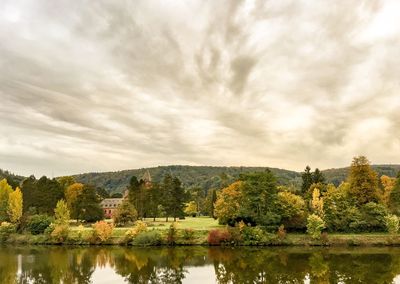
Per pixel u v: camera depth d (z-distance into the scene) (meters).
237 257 58.22
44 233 83.81
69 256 60.66
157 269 48.56
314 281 41.16
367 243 71.38
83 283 40.84
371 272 45.59
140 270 47.84
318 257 57.38
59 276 44.38
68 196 108.81
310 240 73.31
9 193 99.56
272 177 80.44
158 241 75.44
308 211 81.56
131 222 93.56
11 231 86.56
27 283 40.84
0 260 56.72
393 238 72.00
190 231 77.25
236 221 81.31
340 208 79.12
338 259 55.34
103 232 78.56
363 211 78.94
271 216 76.75
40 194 108.06
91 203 105.12
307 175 111.44
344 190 89.00
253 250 66.69
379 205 78.88
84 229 85.81
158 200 115.56
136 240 75.38
